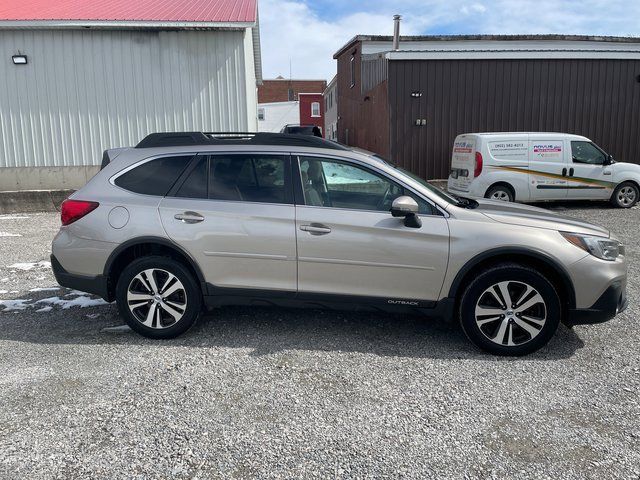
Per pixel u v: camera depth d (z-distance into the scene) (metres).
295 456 2.98
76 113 12.86
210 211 4.48
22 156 12.88
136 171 4.70
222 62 13.00
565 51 14.77
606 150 15.38
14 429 3.22
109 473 2.82
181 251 4.49
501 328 4.30
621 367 4.16
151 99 12.99
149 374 3.97
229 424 3.30
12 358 4.26
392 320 5.13
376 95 17.19
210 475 2.82
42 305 5.61
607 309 4.27
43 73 12.66
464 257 4.27
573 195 12.48
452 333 4.83
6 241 9.16
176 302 4.59
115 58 12.77
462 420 3.37
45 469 2.85
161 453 3.00
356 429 3.26
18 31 12.45
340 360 4.23
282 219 4.41
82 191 4.72
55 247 4.71
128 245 4.52
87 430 3.22
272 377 3.93
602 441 3.15
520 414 3.45
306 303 4.52
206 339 4.65
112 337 4.71
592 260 4.24
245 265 4.47
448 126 15.04
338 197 4.48
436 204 4.39
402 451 3.04
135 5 14.34
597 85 15.12
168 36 12.81
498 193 12.31
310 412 3.45
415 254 4.31
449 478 2.81
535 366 4.16
